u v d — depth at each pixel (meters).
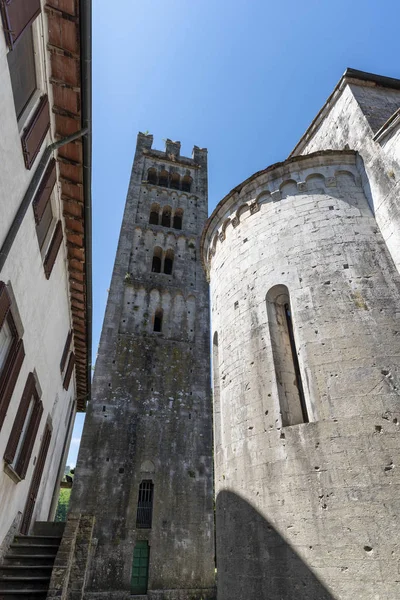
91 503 22.55
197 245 38.81
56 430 17.19
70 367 19.27
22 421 9.88
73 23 7.67
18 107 7.51
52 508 19.97
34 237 9.03
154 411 27.17
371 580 6.27
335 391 8.09
